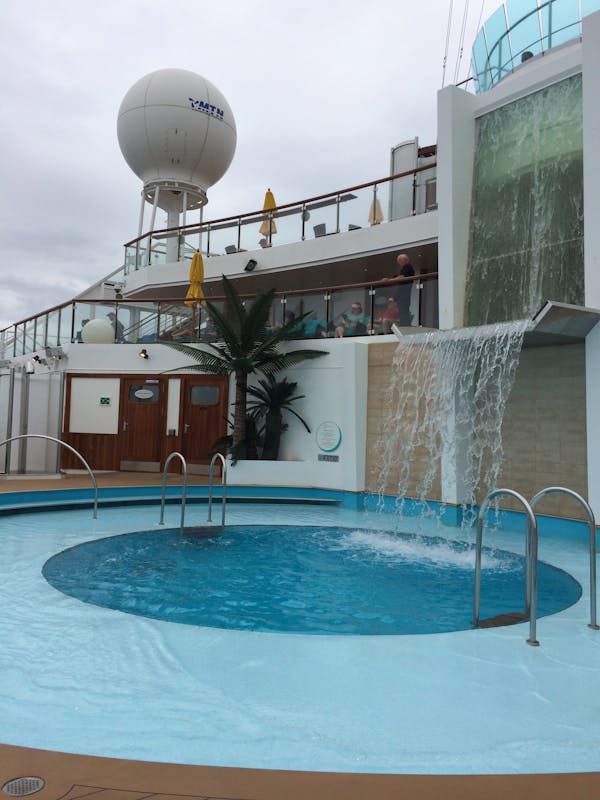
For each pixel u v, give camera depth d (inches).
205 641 166.7
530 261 389.7
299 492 498.6
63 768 86.7
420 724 117.5
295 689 134.3
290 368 524.1
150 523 375.9
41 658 151.3
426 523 405.7
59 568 258.2
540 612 208.5
